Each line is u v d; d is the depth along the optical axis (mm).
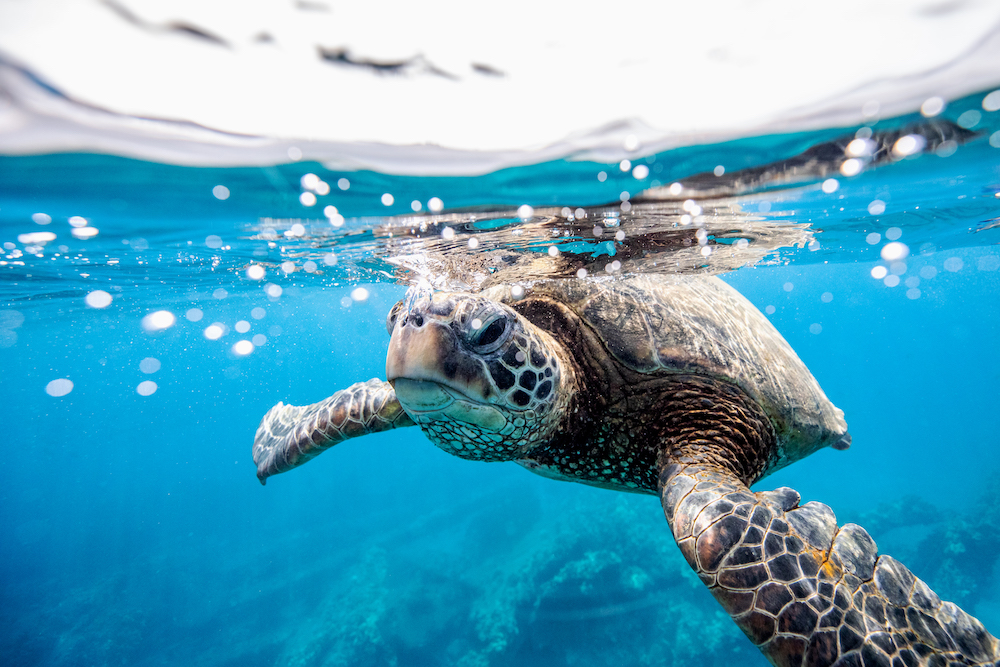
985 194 687
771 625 213
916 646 209
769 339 520
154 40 228
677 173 415
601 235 572
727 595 225
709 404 368
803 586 218
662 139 352
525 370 315
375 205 480
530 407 320
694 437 349
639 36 240
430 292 316
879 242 1032
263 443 596
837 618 210
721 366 382
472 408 300
